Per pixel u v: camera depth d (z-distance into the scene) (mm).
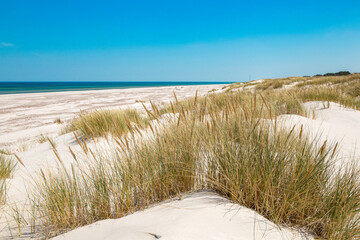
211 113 2199
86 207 1827
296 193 1492
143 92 35719
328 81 15117
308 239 1366
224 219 1364
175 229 1222
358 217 1536
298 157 1706
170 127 2355
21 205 2436
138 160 2018
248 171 1647
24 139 8289
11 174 3725
